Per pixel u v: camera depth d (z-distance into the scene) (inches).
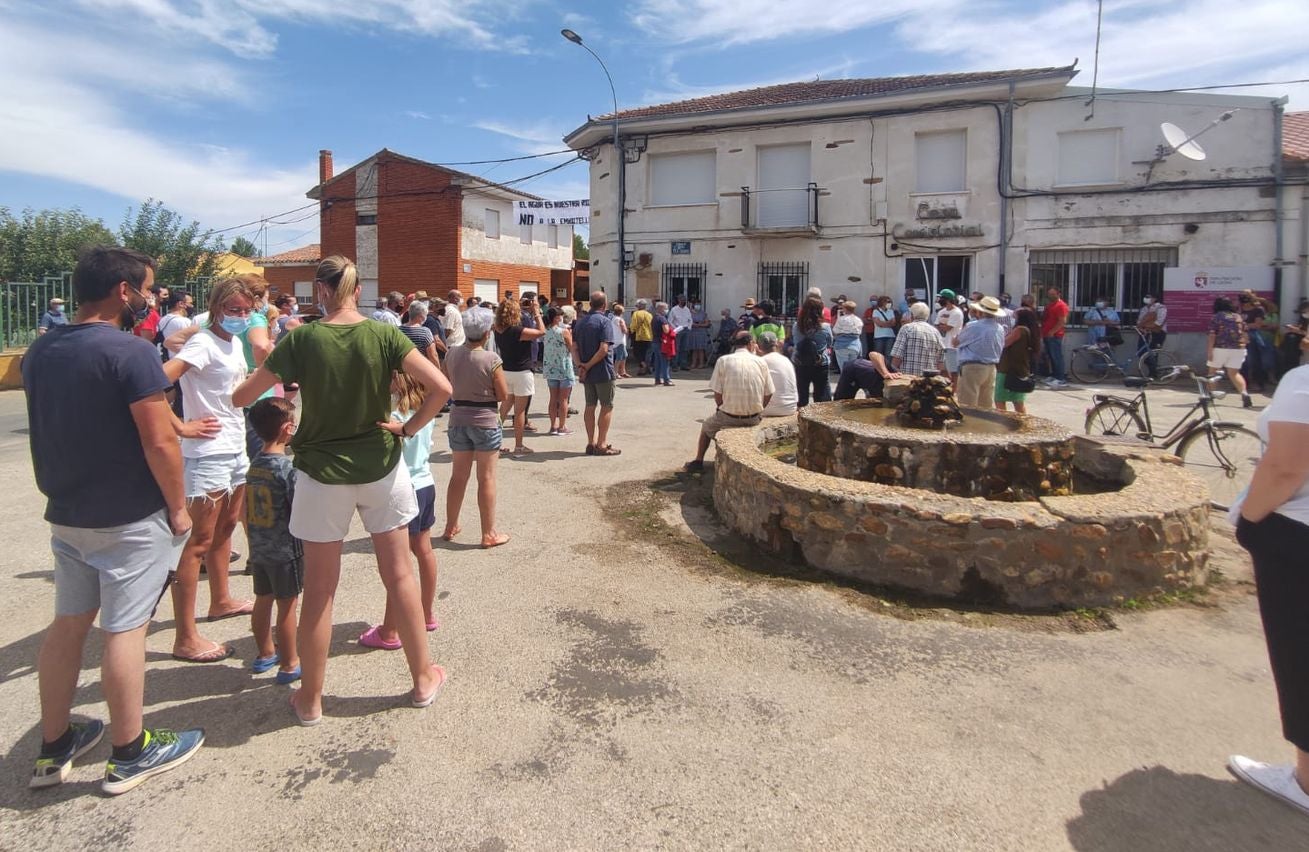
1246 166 630.5
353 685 136.7
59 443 103.3
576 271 1486.2
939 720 127.6
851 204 746.2
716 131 784.9
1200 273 640.4
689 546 213.9
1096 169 674.2
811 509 194.1
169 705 129.4
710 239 796.0
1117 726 126.3
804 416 249.8
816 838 99.7
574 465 314.8
